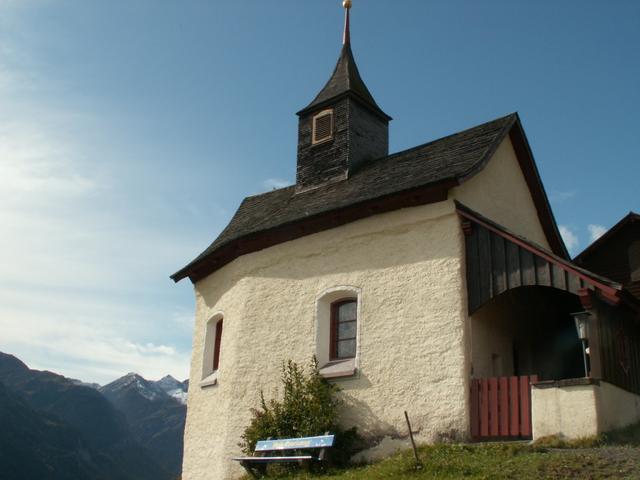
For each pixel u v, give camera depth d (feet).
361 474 35.06
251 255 52.54
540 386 36.35
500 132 48.08
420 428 39.70
